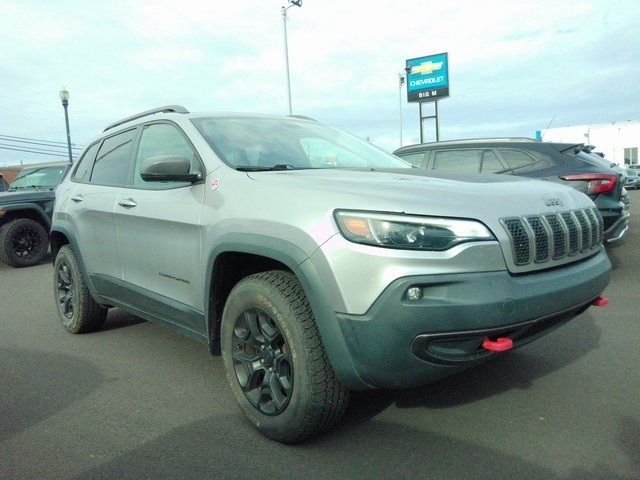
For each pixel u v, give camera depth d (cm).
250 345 295
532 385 341
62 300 514
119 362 416
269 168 330
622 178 686
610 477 243
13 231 946
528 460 258
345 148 409
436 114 2553
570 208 295
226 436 292
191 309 332
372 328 234
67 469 265
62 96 2012
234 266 311
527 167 699
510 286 243
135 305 400
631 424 289
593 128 4688
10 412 333
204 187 324
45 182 1134
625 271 673
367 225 240
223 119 382
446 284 233
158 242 355
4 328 532
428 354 237
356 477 249
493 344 241
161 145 386
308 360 257
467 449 270
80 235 458
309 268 250
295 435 271
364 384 249
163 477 255
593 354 391
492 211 253
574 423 292
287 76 2236
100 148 483
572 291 269
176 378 379
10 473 262
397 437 283
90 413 327
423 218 238
